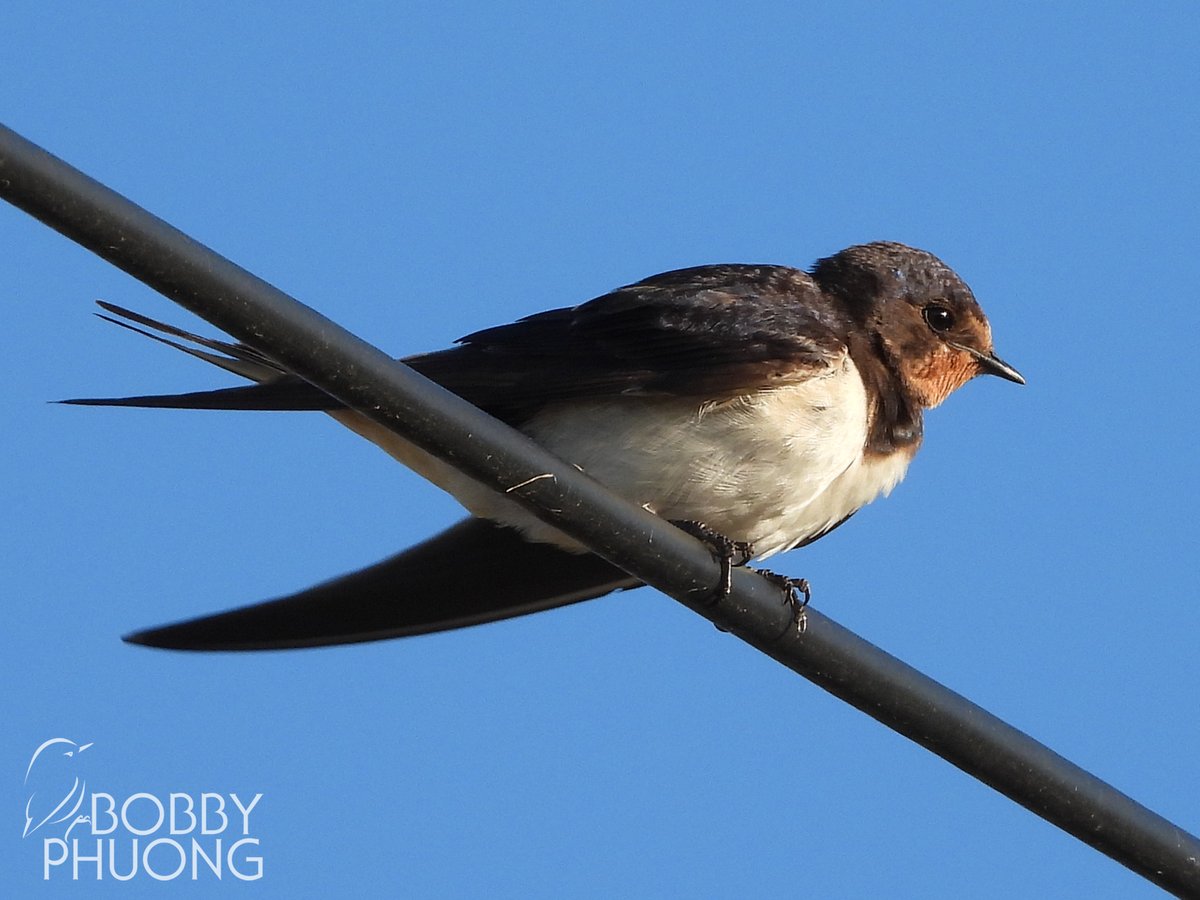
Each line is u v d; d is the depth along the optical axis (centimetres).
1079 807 1014
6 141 744
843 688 1002
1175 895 1036
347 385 861
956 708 1004
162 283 799
